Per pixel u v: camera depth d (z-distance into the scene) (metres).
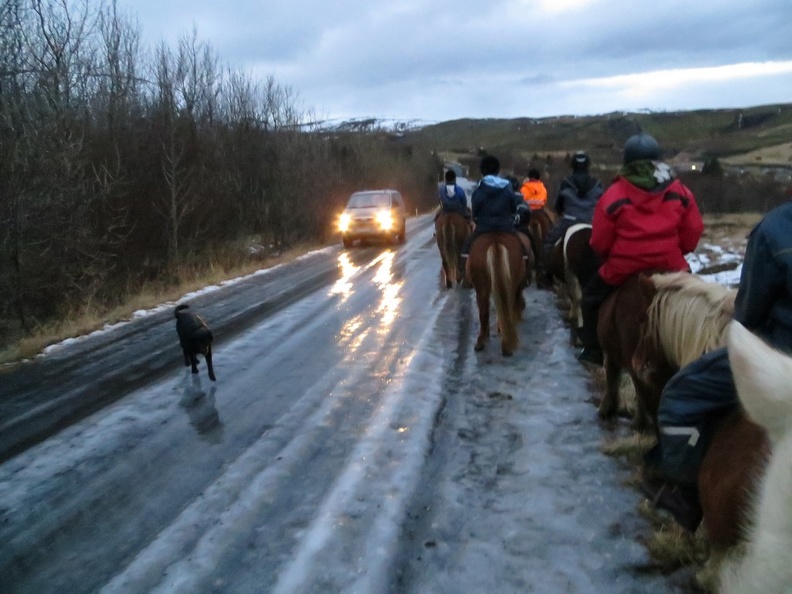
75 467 5.55
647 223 4.90
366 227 21.92
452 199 13.34
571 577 3.83
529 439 5.75
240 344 9.34
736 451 2.52
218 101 20.98
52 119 11.01
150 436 6.16
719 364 2.83
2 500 5.04
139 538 4.44
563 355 8.11
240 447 5.83
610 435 5.73
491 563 4.00
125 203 14.57
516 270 8.18
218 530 4.48
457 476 5.13
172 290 13.87
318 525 4.48
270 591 3.81
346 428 6.16
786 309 2.65
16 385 7.88
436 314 10.82
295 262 18.73
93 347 9.57
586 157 9.19
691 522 3.25
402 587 3.81
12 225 10.25
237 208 20.36
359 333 9.71
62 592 3.90
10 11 10.71
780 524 1.93
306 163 24.19
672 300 3.81
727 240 18.00
